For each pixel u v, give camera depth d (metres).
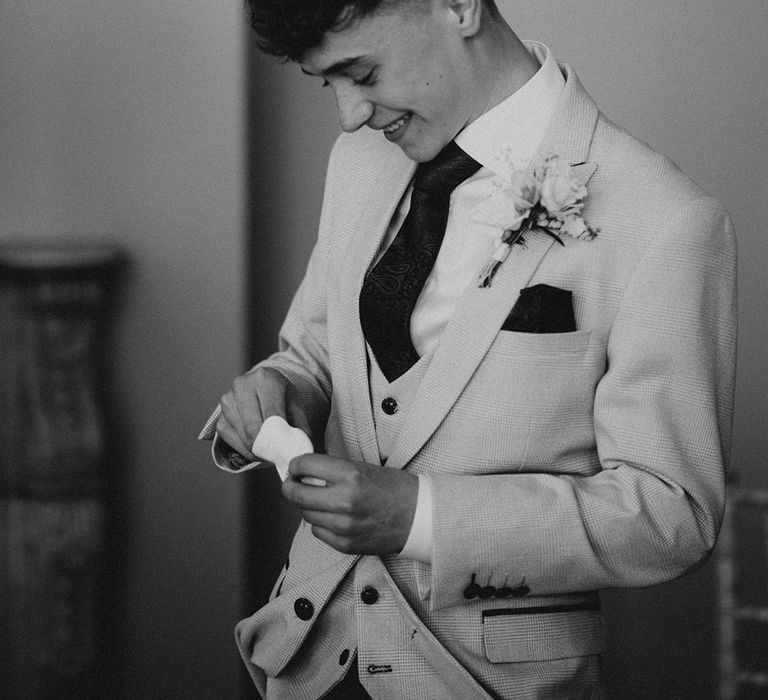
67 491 2.87
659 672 3.18
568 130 1.51
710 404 1.45
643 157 1.50
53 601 2.89
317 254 1.78
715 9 3.02
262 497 3.27
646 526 1.42
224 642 3.10
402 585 1.53
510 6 3.09
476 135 1.53
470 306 1.48
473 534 1.39
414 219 1.57
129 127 3.04
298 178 3.23
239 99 3.03
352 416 1.59
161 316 3.08
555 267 1.48
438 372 1.49
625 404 1.45
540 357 1.46
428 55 1.43
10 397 2.86
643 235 1.45
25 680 2.91
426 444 1.51
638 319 1.44
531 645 1.49
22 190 3.06
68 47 3.03
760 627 3.09
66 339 2.88
